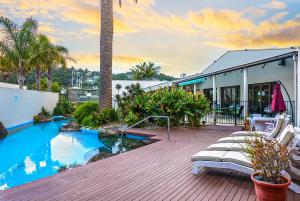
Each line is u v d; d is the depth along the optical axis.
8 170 7.48
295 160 5.26
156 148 7.99
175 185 4.60
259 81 15.85
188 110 12.89
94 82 61.72
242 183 4.66
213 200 3.91
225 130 11.92
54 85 33.38
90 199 3.98
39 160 8.56
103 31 14.88
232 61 19.50
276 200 3.43
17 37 20.86
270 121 10.11
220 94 20.42
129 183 4.72
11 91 16.03
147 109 12.91
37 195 4.14
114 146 10.23
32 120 20.08
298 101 10.69
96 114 14.29
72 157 8.88
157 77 60.84
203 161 5.03
